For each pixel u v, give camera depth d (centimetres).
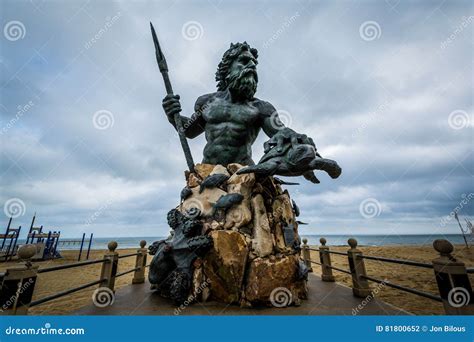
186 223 488
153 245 580
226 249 439
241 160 628
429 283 955
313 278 720
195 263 460
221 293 440
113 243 545
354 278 509
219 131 626
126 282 1084
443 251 306
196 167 608
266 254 456
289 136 520
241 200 502
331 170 494
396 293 802
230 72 662
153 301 475
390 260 404
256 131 671
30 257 327
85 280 1149
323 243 698
